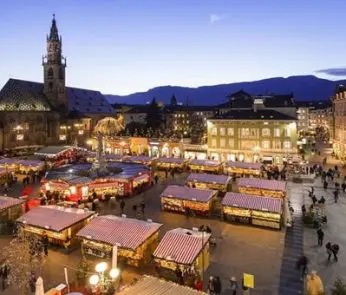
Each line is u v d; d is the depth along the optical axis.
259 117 67.06
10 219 33.19
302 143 80.00
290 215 34.22
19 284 21.78
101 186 43.66
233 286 20.77
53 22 97.00
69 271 23.91
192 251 22.83
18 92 88.62
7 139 80.50
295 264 25.02
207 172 59.53
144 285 15.77
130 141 82.50
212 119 70.81
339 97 76.38
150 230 25.95
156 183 52.75
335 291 18.58
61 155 68.94
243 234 31.22
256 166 56.09
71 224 27.77
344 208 38.88
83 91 116.94
